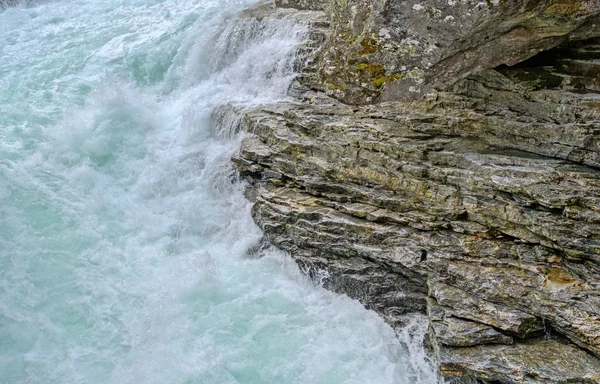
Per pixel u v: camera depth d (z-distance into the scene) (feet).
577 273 19.85
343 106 28.30
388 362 22.90
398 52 22.43
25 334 23.75
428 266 22.26
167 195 31.71
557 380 18.81
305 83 31.55
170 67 40.45
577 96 21.36
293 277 26.63
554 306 19.61
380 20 22.27
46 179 31.58
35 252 27.22
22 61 44.16
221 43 37.11
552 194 19.92
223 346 23.20
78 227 28.91
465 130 23.77
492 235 21.57
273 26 34.71
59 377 22.16
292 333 23.84
